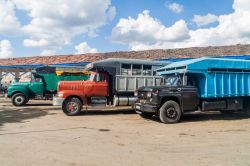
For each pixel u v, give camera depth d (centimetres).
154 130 1064
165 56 2891
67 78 2055
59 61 3169
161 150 768
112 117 1420
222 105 1345
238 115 1506
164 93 1230
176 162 659
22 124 1175
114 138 911
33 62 3284
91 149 766
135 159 679
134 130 1061
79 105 1483
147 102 1269
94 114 1535
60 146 795
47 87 2036
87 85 1505
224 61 1338
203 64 1291
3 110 1711
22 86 1995
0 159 665
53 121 1265
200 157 703
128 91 1551
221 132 1031
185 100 1256
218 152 752
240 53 2572
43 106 1977
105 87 1532
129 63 1560
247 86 1404
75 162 649
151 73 1603
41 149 760
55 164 632
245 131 1053
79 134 971
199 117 1427
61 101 1459
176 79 1326
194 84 1314
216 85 1322
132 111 1680
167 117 1229
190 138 923
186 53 2881
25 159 667
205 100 1329
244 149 784
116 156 702
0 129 1056
